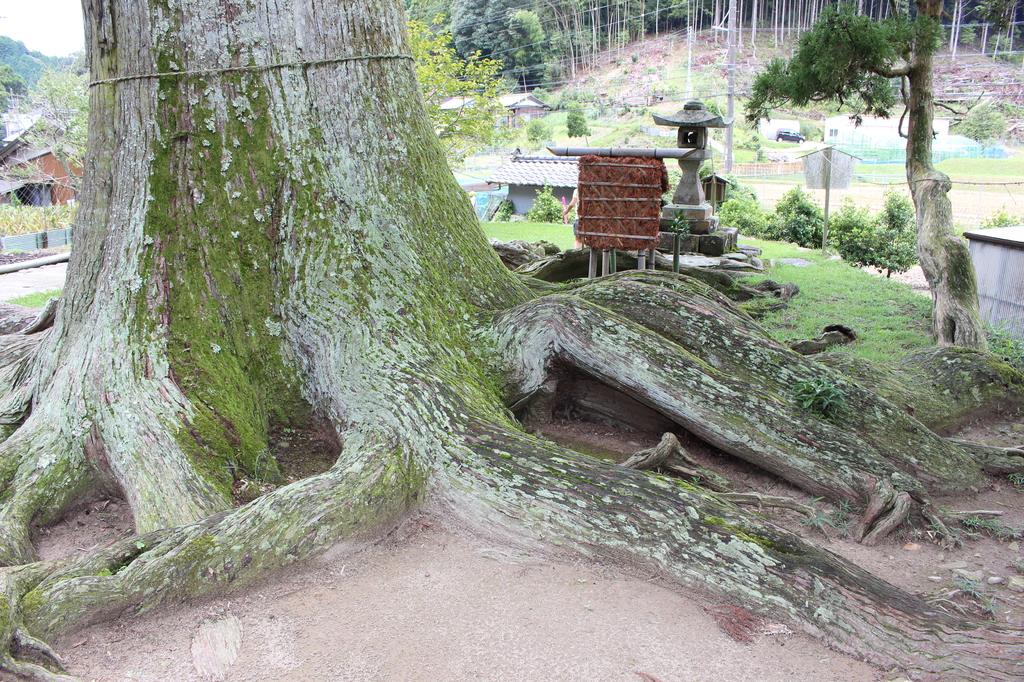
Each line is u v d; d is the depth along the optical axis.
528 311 5.87
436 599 4.10
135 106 5.54
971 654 3.56
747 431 5.36
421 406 5.06
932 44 10.06
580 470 4.68
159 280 5.41
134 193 5.53
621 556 4.29
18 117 42.62
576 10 69.12
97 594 3.84
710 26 70.69
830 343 8.84
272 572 4.18
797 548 4.13
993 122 44.25
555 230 21.64
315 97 5.77
